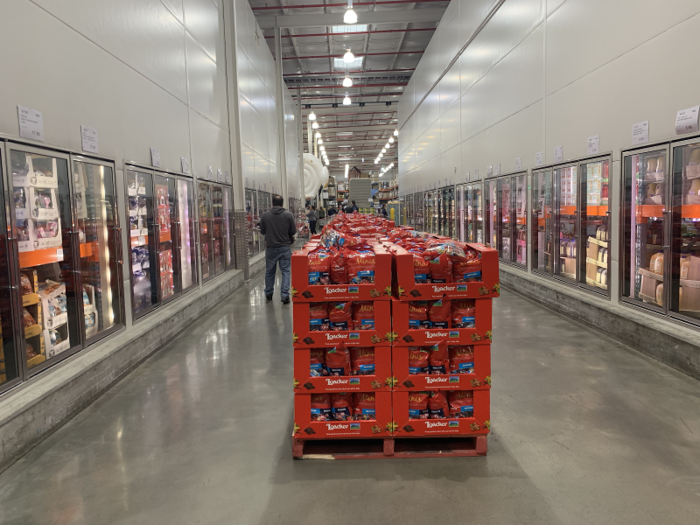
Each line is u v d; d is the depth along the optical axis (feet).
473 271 8.95
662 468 8.23
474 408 8.93
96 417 10.91
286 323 19.77
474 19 33.58
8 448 8.77
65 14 12.08
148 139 17.49
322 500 7.61
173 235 19.81
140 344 14.84
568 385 12.07
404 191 73.36
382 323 8.93
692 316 13.33
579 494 7.57
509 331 17.40
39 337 10.87
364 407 8.99
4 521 7.20
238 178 31.22
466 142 36.42
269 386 12.67
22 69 10.33
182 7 21.90
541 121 22.54
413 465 8.66
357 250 10.43
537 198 23.43
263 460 8.91
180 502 7.61
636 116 15.16
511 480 8.05
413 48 56.90
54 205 11.51
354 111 87.45
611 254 17.02
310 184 86.58
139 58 16.79
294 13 46.11
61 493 7.91
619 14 15.94
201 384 12.93
